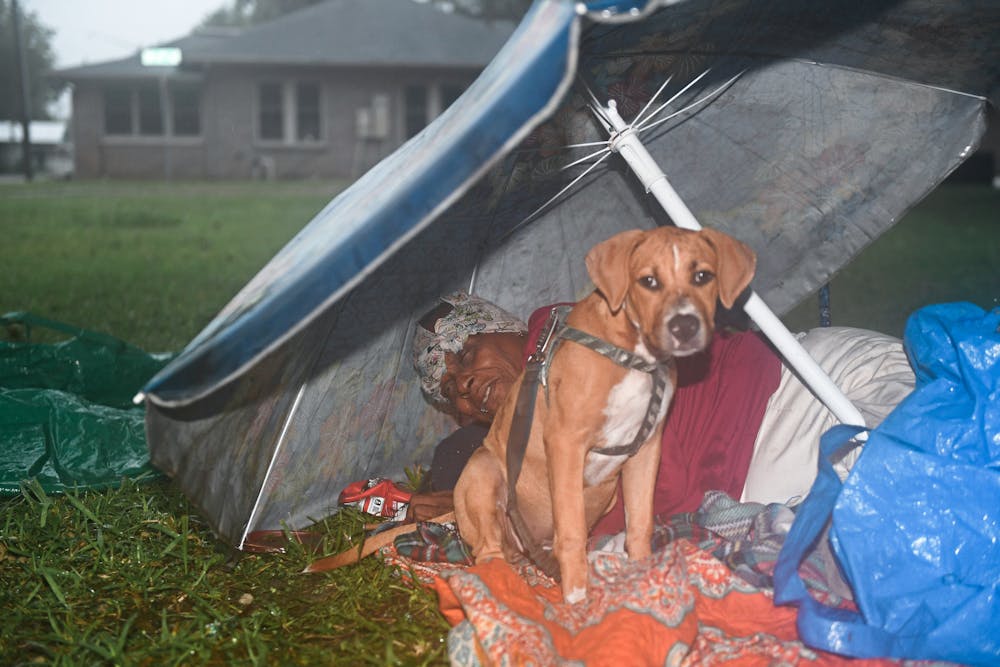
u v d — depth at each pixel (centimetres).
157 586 343
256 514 381
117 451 452
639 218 440
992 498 276
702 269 296
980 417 280
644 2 256
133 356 567
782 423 377
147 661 301
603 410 313
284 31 3384
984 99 398
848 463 332
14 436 445
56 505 400
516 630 279
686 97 388
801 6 348
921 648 272
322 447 399
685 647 274
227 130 3362
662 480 368
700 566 318
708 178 420
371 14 3478
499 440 349
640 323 300
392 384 420
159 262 1317
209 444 345
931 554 274
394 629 312
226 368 290
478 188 383
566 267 453
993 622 271
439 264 415
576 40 230
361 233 266
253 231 1739
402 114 3378
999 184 2903
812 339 421
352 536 387
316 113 3366
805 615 273
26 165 3509
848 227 427
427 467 457
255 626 313
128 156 3450
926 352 303
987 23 352
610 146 368
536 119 237
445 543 359
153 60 3181
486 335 411
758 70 391
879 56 384
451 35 3441
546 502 346
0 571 358
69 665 289
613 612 283
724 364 386
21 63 3528
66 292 1028
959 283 1042
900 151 412
